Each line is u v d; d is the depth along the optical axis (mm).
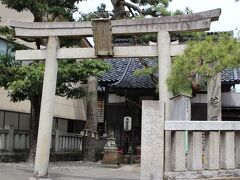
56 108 21266
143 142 7395
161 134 7348
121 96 21859
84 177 12039
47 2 14875
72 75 13734
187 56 8328
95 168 15617
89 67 13836
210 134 7543
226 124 7562
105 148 17734
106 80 21328
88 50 11164
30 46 18859
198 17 10117
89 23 11094
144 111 7461
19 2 13758
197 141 7508
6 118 17641
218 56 7961
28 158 15656
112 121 21859
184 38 16312
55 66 11383
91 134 19297
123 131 21625
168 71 10375
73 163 17453
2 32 14578
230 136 7605
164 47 10477
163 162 7336
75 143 20609
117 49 10914
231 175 7512
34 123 15391
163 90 10273
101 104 24250
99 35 10695
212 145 7527
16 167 13617
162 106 7418
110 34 10641
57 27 11312
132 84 20719
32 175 11711
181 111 8727
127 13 17578
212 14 9930
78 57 11234
